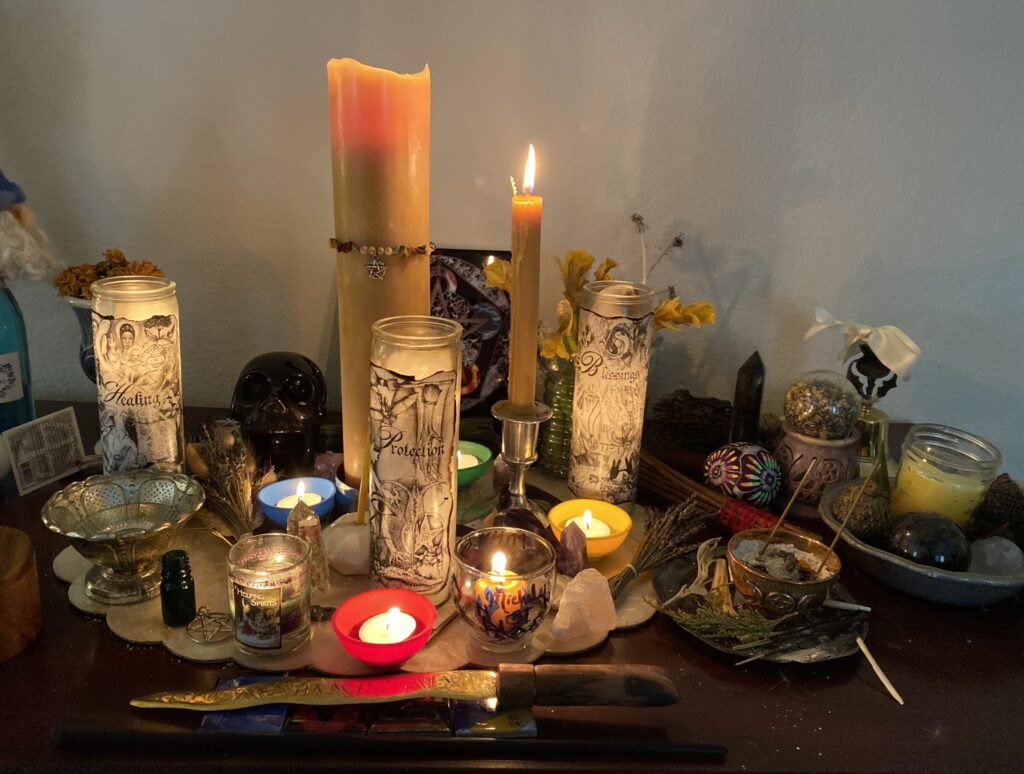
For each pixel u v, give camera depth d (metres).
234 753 0.47
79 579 0.62
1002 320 0.97
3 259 0.73
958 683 0.55
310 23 0.85
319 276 0.94
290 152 0.89
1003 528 0.71
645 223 0.93
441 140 0.90
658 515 0.70
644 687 0.48
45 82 0.85
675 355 0.99
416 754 0.47
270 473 0.75
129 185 0.90
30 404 0.81
